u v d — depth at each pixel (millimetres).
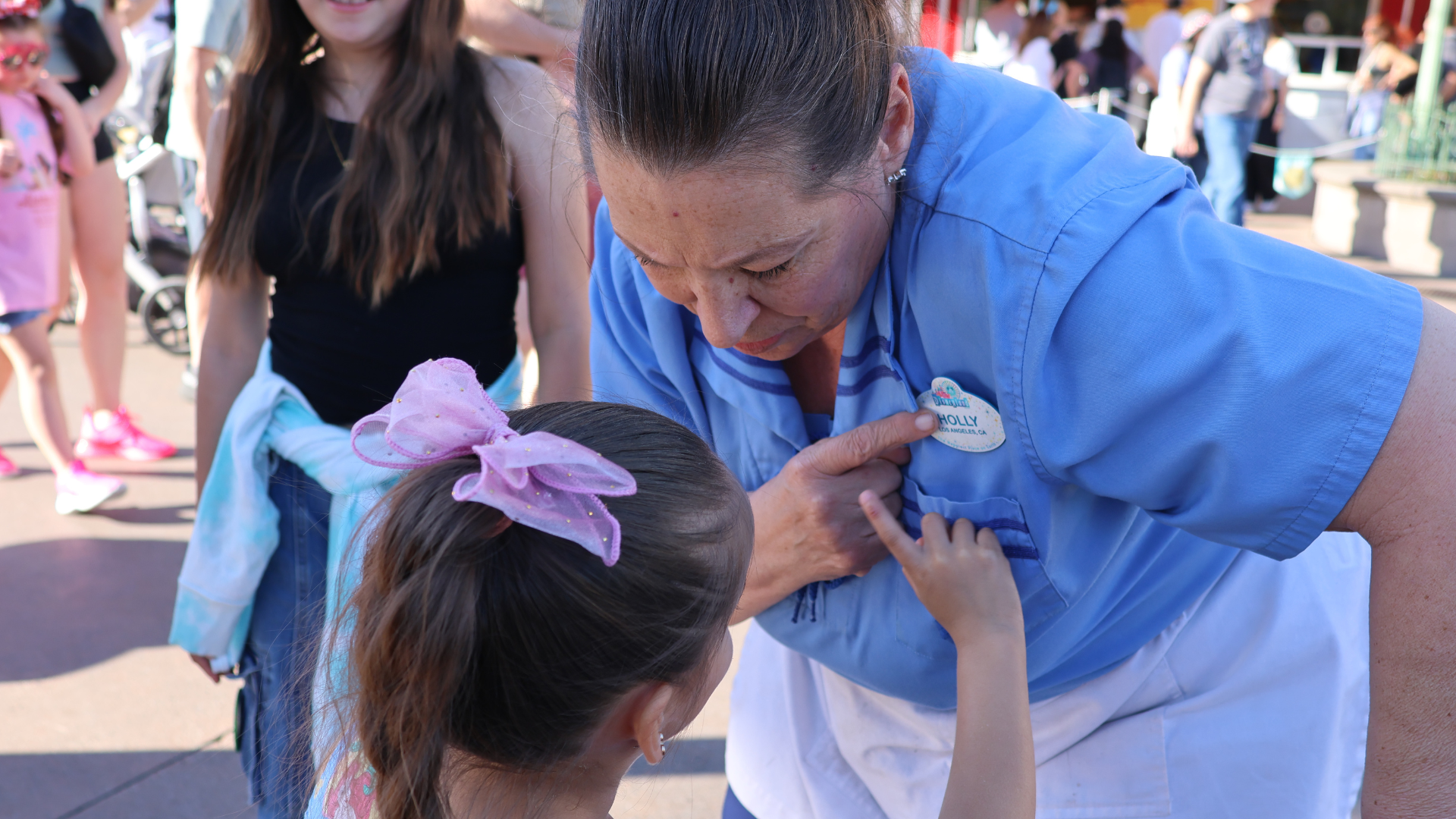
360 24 1811
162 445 4438
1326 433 945
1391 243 7980
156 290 5523
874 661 1364
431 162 1829
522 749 1069
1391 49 10789
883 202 1084
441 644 1012
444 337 1915
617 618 1043
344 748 1164
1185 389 974
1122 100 10086
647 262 1056
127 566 3568
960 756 1144
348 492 1809
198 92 4016
